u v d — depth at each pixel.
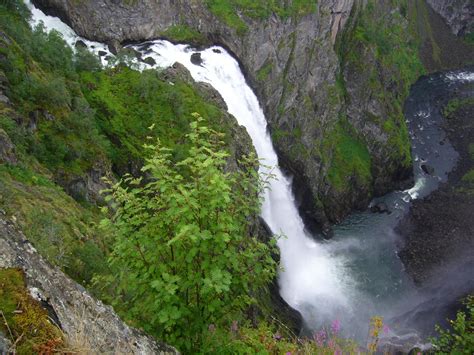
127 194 10.05
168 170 10.04
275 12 55.06
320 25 59.88
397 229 59.38
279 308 38.50
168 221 9.23
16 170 23.08
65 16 45.81
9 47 30.28
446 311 45.00
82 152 29.73
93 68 41.25
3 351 5.43
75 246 19.19
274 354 11.93
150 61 47.88
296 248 52.84
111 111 37.50
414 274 51.06
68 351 5.85
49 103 29.72
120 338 7.59
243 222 11.13
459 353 17.81
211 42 54.97
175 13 53.09
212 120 40.75
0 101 26.28
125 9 48.69
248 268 10.34
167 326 8.87
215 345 9.57
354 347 12.42
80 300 7.47
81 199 28.33
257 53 54.75
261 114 55.25
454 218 59.38
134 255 9.54
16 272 6.51
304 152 58.69
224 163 9.80
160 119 38.91
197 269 9.55
